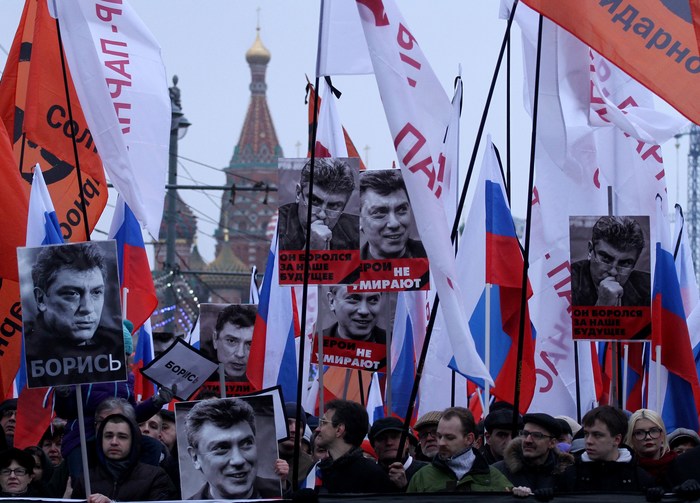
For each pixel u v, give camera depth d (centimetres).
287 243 1366
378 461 1219
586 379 1688
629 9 1233
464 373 1175
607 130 1733
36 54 1521
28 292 1054
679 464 1118
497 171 1516
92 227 1554
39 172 1321
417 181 1220
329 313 1619
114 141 1434
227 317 1675
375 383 1738
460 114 1539
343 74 1398
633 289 1432
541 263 1692
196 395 1605
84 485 1106
